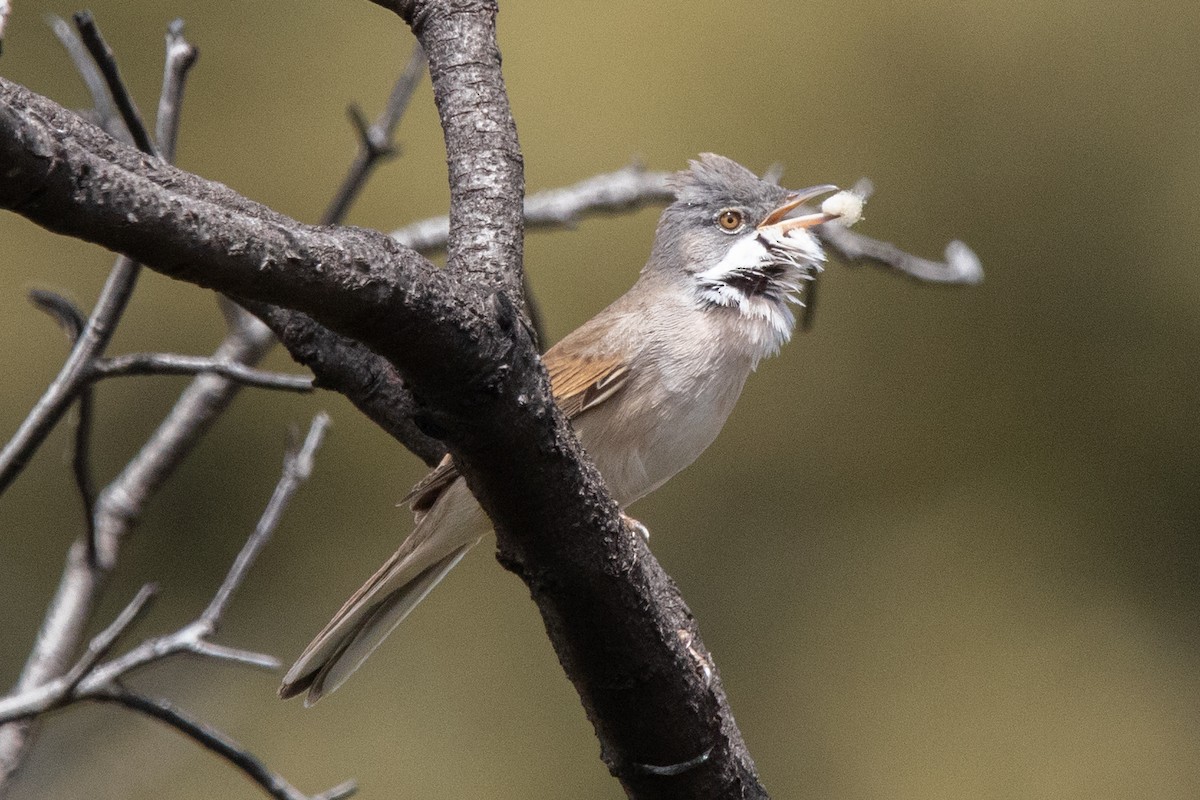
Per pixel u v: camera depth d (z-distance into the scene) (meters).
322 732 13.20
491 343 4.50
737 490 14.60
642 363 7.89
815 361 14.82
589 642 5.39
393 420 6.84
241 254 3.93
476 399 4.59
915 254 14.81
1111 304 14.91
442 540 7.19
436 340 4.39
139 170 4.13
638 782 5.81
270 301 4.12
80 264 13.65
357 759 13.18
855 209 8.51
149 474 7.84
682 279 8.29
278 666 6.34
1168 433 14.62
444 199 13.67
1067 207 14.91
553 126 14.12
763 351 8.23
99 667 6.36
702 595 14.25
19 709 5.93
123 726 12.40
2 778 6.82
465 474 4.93
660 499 14.48
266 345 8.19
